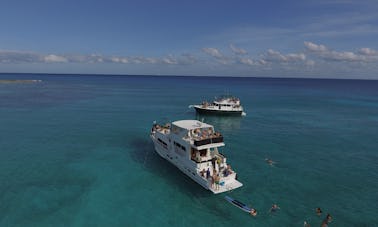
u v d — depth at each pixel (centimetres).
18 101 8044
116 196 2342
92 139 4078
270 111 7444
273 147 3881
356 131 5038
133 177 2716
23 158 3162
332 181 2739
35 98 8931
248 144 4006
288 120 6094
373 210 2211
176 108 7512
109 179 2661
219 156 2666
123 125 5125
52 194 2338
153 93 12569
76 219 1997
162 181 2636
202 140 2484
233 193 2444
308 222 2033
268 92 14988
